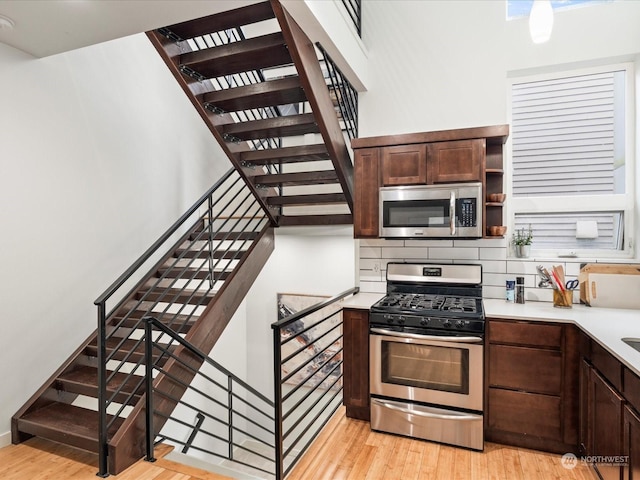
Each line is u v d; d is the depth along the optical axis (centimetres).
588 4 313
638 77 296
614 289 279
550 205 321
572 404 242
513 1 335
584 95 315
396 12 360
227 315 322
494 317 257
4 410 246
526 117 331
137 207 353
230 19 236
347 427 286
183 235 396
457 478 225
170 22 222
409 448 257
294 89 260
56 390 271
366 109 367
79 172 297
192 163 424
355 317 293
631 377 166
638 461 157
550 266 311
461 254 334
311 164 418
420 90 350
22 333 257
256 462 448
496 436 263
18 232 255
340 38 289
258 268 373
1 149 246
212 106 287
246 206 460
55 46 250
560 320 244
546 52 314
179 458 230
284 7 223
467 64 336
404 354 271
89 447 222
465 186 292
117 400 252
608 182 310
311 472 231
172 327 312
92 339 302
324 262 420
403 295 327
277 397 210
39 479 207
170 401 256
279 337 210
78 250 296
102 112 319
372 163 320
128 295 281
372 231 320
